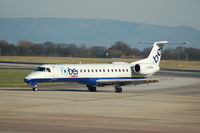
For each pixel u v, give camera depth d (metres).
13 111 83.62
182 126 70.00
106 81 140.38
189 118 80.25
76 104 97.81
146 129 65.62
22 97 110.25
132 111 88.12
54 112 83.38
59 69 135.00
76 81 139.00
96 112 85.06
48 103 98.38
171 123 73.12
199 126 70.69
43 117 76.12
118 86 141.75
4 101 100.38
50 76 133.12
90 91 144.38
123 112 86.19
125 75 150.75
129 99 113.00
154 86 175.88
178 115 84.06
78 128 65.00
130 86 175.00
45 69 133.38
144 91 150.50
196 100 115.56
